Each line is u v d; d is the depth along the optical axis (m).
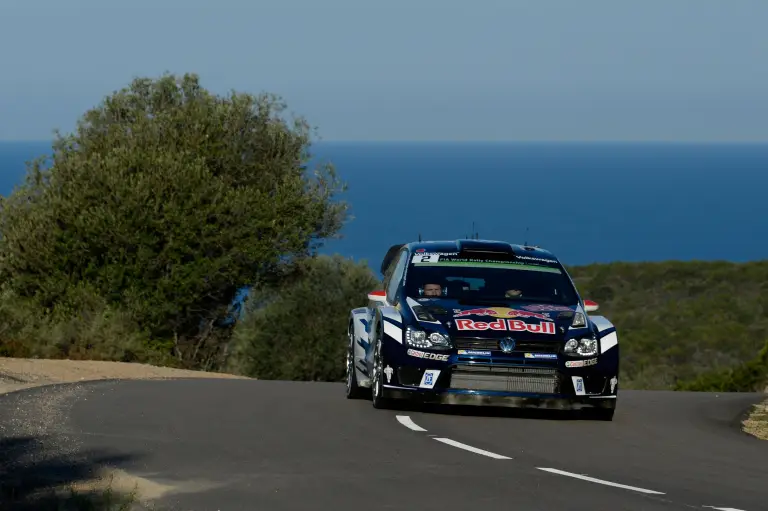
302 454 24.41
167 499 19.23
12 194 86.19
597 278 174.88
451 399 31.61
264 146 91.69
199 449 24.78
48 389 37.19
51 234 81.12
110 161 82.38
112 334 69.00
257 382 47.16
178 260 82.25
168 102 94.44
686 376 115.75
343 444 26.06
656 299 163.00
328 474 21.92
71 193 82.06
